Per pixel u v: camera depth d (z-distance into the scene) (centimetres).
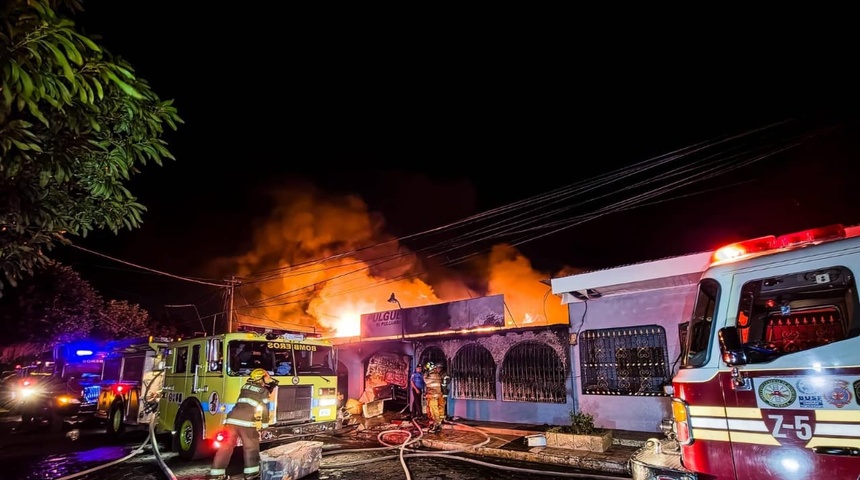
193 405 930
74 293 1652
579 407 1052
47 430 1414
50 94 261
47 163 308
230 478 763
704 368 412
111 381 1305
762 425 371
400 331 1423
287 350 970
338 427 990
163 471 810
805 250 383
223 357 885
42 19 246
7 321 1420
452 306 1309
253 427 750
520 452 863
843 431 336
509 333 1198
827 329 480
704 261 844
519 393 1165
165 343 1093
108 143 346
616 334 1034
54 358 1566
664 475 443
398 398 1520
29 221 331
